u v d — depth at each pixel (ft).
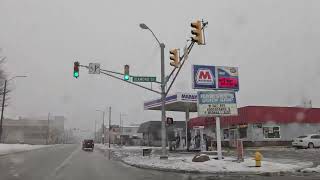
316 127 159.63
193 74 86.63
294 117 156.25
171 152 138.92
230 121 161.07
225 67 89.71
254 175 57.47
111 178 54.44
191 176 57.16
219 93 85.81
